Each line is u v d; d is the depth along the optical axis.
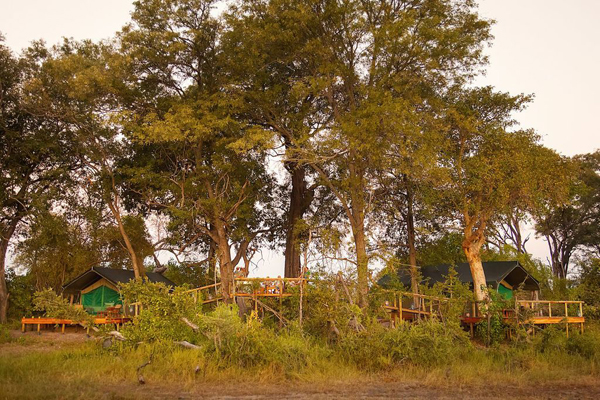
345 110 29.02
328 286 19.27
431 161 23.06
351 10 25.16
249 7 27.47
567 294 31.36
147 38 27.61
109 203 30.17
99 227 32.19
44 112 28.33
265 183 34.31
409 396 11.73
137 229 32.00
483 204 25.92
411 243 33.19
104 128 29.06
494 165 24.12
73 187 31.70
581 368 15.09
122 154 31.00
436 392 12.19
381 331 16.55
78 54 28.86
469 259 26.09
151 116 26.52
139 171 28.59
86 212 30.50
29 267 32.72
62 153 30.64
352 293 19.39
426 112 25.64
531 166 23.92
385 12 26.38
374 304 20.17
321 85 25.20
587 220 47.38
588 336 17.80
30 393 10.59
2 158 29.03
